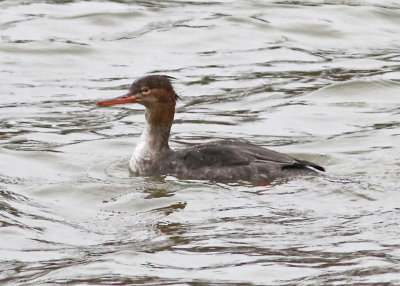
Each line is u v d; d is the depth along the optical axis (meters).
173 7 26.14
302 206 13.94
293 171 15.13
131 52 23.42
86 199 14.73
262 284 11.19
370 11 25.59
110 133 18.52
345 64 22.61
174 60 22.97
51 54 23.17
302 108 19.84
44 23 24.91
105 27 24.83
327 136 18.02
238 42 23.94
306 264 11.76
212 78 21.83
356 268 11.54
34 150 17.20
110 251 12.49
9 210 14.20
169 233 13.06
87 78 21.92
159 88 15.88
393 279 11.16
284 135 18.25
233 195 14.46
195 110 19.91
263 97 20.61
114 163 16.52
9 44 23.59
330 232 12.86
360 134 17.95
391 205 13.88
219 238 12.79
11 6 26.09
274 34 24.36
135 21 25.16
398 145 17.06
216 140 17.59
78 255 12.44
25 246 12.84
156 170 15.73
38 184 15.45
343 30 24.64
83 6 26.09
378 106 19.95
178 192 14.71
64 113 19.75
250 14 25.48
